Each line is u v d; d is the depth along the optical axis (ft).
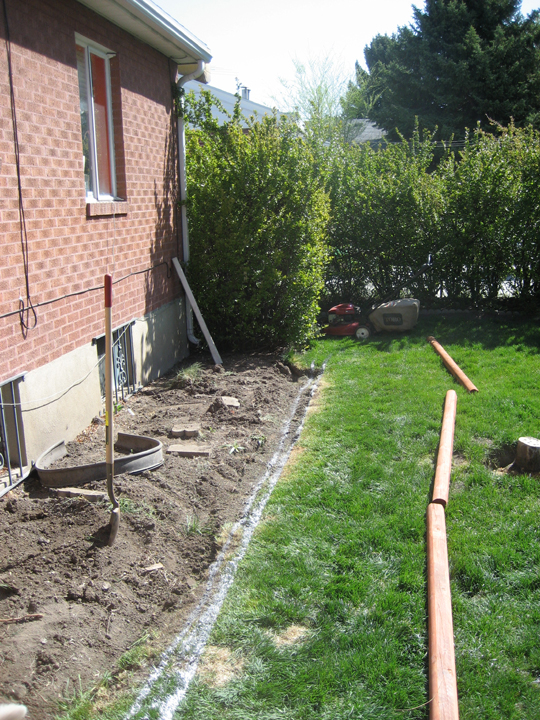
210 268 29.91
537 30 94.99
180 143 29.60
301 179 30.27
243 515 15.01
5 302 15.25
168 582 12.18
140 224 24.91
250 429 20.52
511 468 17.38
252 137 30.58
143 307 25.39
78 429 19.42
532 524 14.10
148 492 14.99
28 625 10.56
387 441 19.01
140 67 24.64
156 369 27.02
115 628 10.85
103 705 9.37
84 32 19.71
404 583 12.10
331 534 13.94
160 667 10.16
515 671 9.96
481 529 13.97
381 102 107.55
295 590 11.98
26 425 16.06
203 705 9.34
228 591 12.09
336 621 11.21
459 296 39.24
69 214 18.69
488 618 11.11
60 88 18.07
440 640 10.15
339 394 24.34
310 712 9.20
